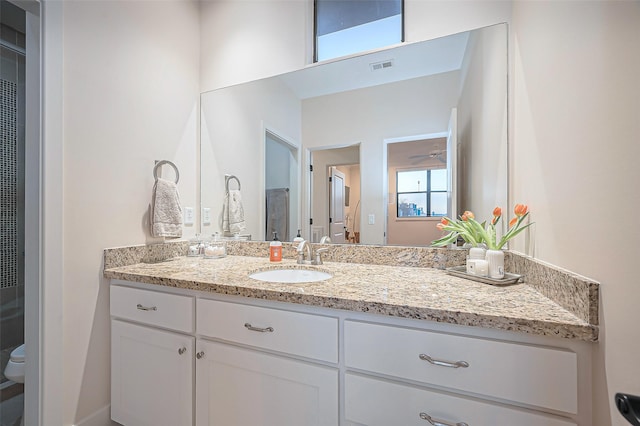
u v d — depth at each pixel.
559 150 0.83
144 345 1.27
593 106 0.67
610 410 0.61
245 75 1.84
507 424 0.73
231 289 1.06
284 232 1.75
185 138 1.86
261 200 1.80
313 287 1.03
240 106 1.85
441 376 0.79
